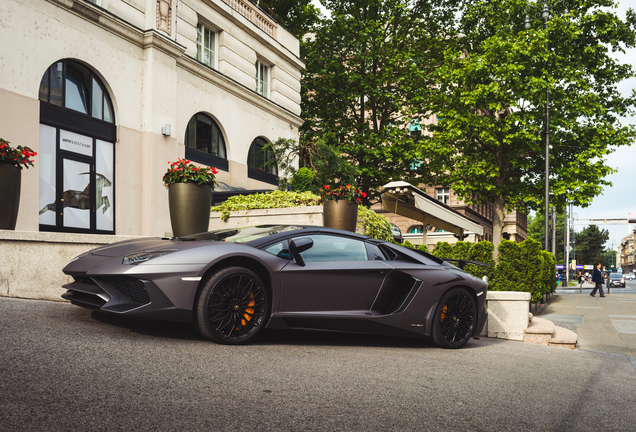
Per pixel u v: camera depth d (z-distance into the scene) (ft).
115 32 43.32
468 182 77.10
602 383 14.37
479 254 37.27
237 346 13.83
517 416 10.12
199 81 53.06
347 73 80.12
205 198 26.86
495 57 73.61
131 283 13.16
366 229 34.71
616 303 55.47
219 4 55.57
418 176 85.15
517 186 79.15
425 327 17.15
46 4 37.45
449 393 11.35
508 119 72.79
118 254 14.19
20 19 35.58
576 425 9.91
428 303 17.13
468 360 15.72
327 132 81.71
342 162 59.00
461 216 45.85
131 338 13.30
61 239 19.97
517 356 17.60
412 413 9.61
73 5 39.14
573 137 75.87
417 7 82.07
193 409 8.59
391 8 81.35
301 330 18.30
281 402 9.45
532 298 36.91
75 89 40.93
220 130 57.26
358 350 15.51
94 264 13.92
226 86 56.75
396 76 80.69
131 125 45.24
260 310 14.39
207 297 13.47
